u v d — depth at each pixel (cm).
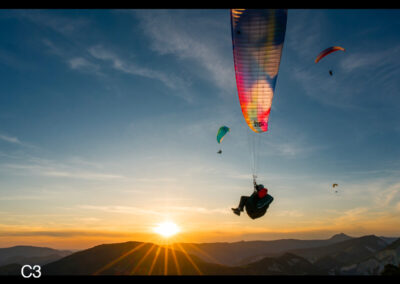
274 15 1300
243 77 1555
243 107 1650
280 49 1422
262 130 1680
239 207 1487
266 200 1408
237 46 1440
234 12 1328
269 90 1579
